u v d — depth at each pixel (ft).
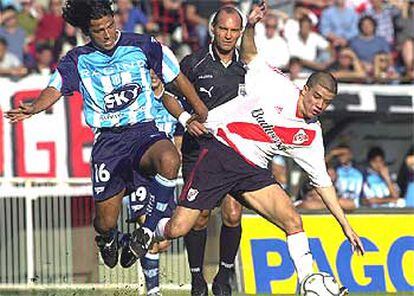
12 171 183.62
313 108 100.53
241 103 102.78
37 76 187.21
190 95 103.65
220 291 120.57
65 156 184.03
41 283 167.73
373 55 217.97
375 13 223.71
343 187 197.57
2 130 183.93
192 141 116.26
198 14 221.46
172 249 161.89
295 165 192.54
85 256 166.09
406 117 205.67
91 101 101.91
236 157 102.58
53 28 214.07
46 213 170.71
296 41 214.07
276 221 102.78
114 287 157.38
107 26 99.86
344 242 156.25
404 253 157.99
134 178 104.47
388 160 209.97
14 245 170.91
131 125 102.83
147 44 102.32
